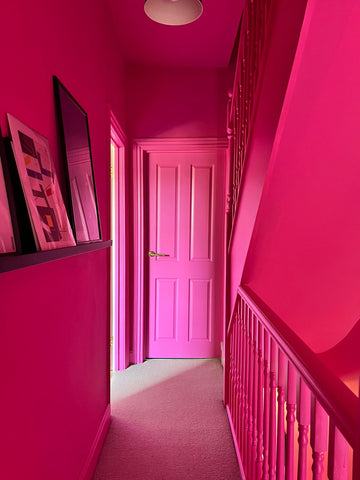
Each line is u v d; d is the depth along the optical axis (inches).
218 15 108.3
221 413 109.8
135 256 148.5
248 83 80.7
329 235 70.8
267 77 59.7
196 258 153.3
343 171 58.6
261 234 71.4
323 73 46.2
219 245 152.6
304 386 40.5
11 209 37.4
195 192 151.1
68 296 64.9
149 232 152.5
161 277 153.5
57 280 58.7
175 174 150.7
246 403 79.3
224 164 149.7
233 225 100.4
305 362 38.8
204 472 83.6
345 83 46.9
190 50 130.9
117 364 142.8
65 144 60.7
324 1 38.9
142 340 150.6
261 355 65.8
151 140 144.8
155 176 150.6
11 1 43.0
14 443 42.6
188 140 145.0
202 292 154.0
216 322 154.6
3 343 39.9
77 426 70.6
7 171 38.0
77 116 69.7
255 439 68.7
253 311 67.2
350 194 62.3
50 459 55.0
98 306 91.0
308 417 40.4
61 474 60.4
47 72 55.5
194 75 145.1
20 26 45.7
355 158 56.6
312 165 58.4
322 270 79.1
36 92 51.1
